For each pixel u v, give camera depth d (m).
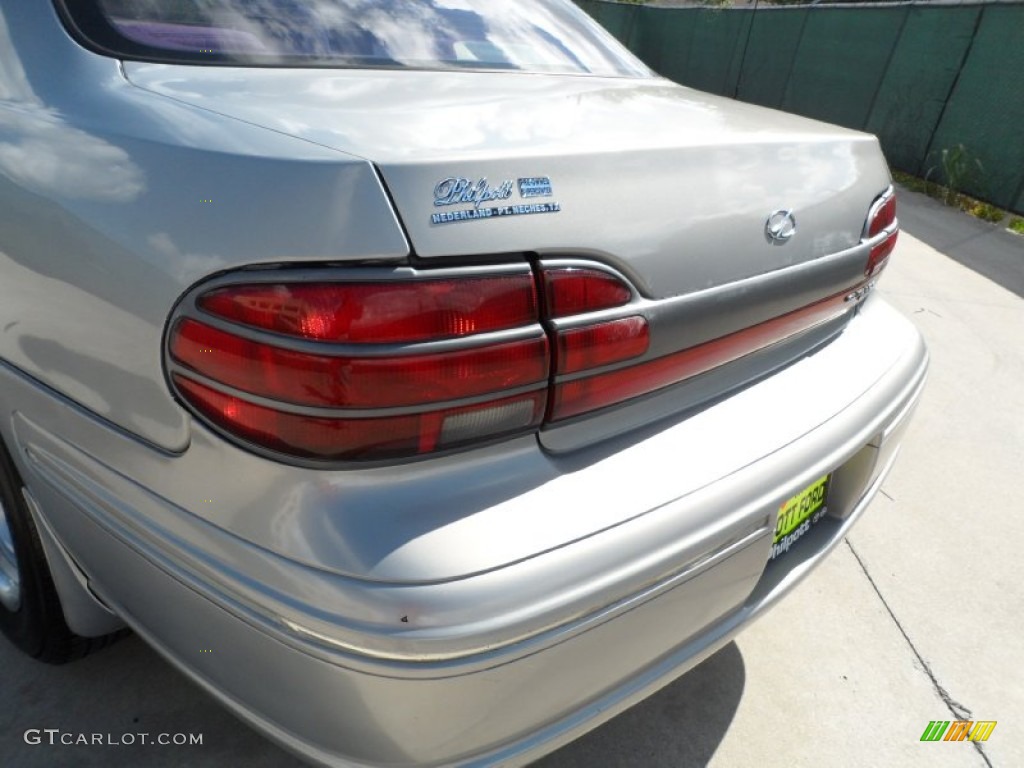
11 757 1.55
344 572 0.94
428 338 0.93
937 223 6.90
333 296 0.91
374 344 0.91
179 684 1.74
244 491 1.00
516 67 1.69
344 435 0.94
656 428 1.21
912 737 1.78
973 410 3.35
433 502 0.98
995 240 6.41
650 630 1.15
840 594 2.21
